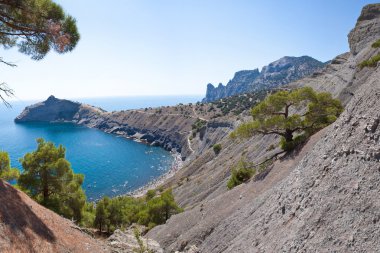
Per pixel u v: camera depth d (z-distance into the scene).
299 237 11.51
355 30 73.88
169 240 28.92
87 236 17.09
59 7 16.02
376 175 10.16
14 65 14.62
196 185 72.94
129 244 20.70
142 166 155.25
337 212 10.61
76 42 17.19
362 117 12.62
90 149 195.38
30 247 11.53
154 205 45.22
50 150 28.86
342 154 12.58
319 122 31.55
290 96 31.91
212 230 25.02
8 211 12.52
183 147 195.38
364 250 8.66
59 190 30.20
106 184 121.94
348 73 59.97
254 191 26.59
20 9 15.09
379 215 9.02
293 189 15.24
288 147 31.12
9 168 27.31
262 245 14.48
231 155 79.69
